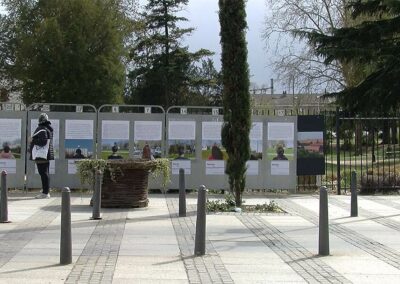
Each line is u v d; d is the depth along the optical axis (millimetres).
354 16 26250
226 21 12391
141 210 11898
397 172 16875
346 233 9711
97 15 38719
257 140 15312
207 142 15156
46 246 8234
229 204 12484
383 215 11727
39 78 38062
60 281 6355
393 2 23359
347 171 19984
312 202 13703
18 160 14828
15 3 42656
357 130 18688
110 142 14984
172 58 52625
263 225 10375
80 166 11812
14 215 10969
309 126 15430
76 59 37594
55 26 37219
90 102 37969
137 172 12055
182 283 6344
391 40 24797
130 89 52656
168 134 15094
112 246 8289
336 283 6465
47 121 13672
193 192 15445
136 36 49969
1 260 7344
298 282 6484
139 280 6445
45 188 13633
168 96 52719
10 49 47656
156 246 8344
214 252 8016
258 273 6867
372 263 7480
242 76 12445
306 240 9031
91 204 12359
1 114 14766
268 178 15352
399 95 23719
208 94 53969
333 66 32219
